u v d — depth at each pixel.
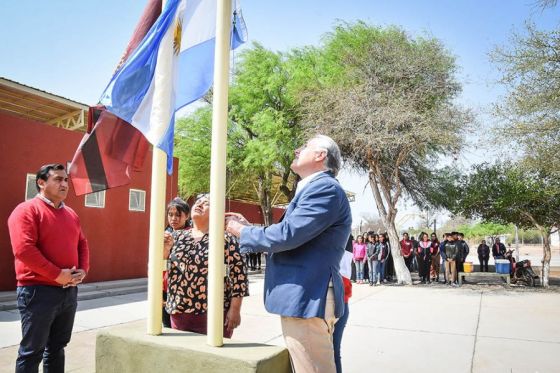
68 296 3.13
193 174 20.36
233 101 19.42
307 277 2.07
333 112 14.12
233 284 3.15
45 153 10.13
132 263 12.17
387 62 14.48
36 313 2.93
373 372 4.65
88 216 11.02
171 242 3.30
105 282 11.10
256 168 19.52
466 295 11.34
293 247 2.05
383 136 12.98
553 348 5.68
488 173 15.80
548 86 11.84
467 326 7.12
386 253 14.54
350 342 6.00
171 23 2.68
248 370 2.01
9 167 9.36
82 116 12.85
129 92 2.62
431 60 14.30
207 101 20.22
